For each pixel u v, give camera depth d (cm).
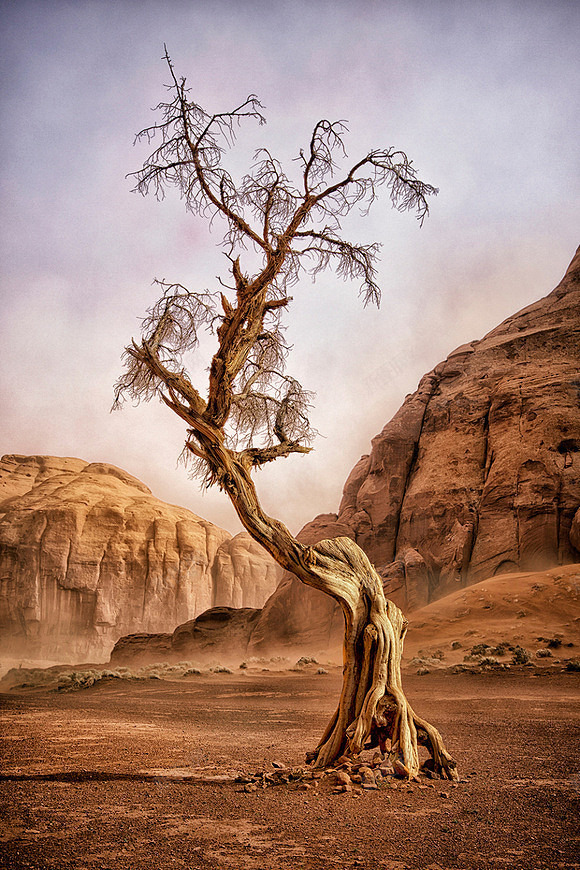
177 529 17725
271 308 873
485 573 5275
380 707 761
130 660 5938
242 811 562
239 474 797
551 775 754
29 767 831
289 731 1301
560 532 5028
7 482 19875
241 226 876
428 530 5962
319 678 3138
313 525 7100
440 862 416
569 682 2333
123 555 16438
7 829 492
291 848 446
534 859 422
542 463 5366
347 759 744
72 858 415
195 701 2202
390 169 880
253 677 3419
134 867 398
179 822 520
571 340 6378
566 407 5647
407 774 714
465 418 6481
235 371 809
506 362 6688
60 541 15912
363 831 495
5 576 15400
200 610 17062
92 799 612
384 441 6869
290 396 957
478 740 1093
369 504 6725
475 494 5866
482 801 606
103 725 1423
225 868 399
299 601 5741
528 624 3644
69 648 14900
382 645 773
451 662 3159
